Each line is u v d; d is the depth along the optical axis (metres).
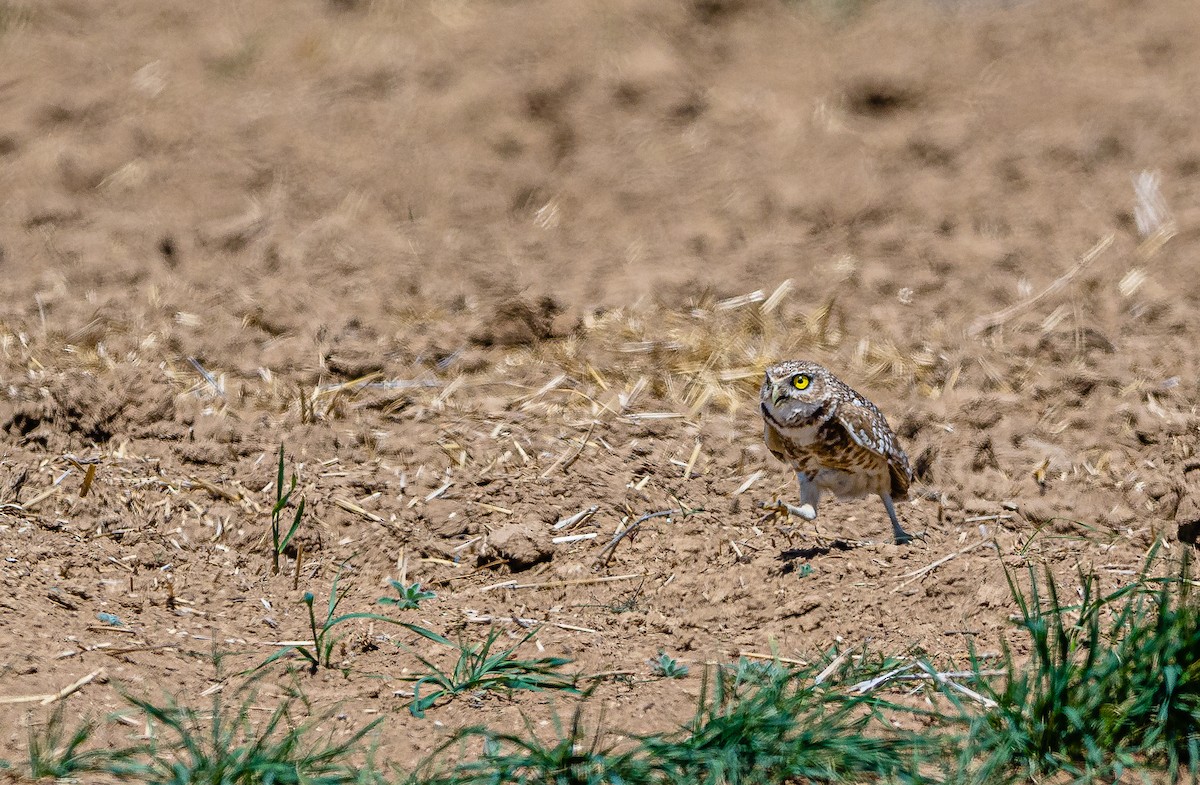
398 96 41.72
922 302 34.69
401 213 38.00
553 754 16.42
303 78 42.59
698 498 26.48
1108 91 42.84
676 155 40.59
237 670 19.50
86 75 41.84
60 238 35.47
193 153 39.12
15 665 18.44
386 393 29.17
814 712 17.70
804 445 23.64
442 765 16.80
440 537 24.58
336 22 45.62
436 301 33.53
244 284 33.56
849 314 33.97
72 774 16.02
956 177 39.81
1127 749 17.09
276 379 29.48
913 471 26.39
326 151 39.53
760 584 22.66
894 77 43.22
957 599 21.80
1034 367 31.33
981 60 44.66
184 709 18.06
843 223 38.16
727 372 31.06
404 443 27.22
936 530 25.23
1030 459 27.59
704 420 29.16
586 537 24.81
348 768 16.58
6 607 20.25
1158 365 31.30
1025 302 34.47
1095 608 18.16
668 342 32.16
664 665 19.88
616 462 27.28
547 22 45.00
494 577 23.69
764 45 45.91
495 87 41.75
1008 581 20.06
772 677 18.69
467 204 38.44
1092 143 40.66
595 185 39.47
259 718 18.03
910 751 16.80
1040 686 17.28
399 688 19.19
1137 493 26.19
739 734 16.55
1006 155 40.31
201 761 16.03
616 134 41.19
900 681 19.00
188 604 21.88
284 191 38.22
